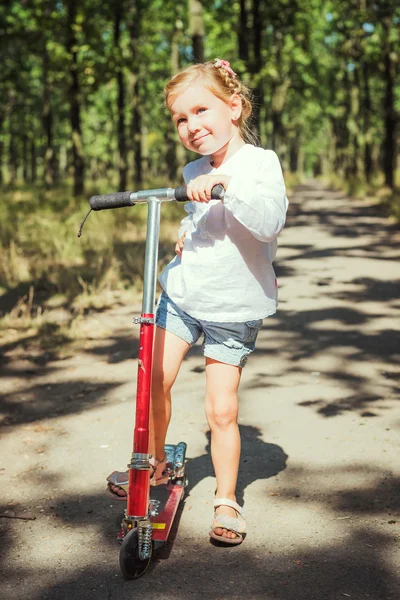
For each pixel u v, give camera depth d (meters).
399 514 3.09
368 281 9.09
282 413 4.45
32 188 28.66
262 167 2.77
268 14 24.50
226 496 2.89
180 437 4.05
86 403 4.70
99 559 2.79
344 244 12.70
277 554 2.79
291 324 6.89
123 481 3.02
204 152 2.81
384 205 21.44
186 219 2.96
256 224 2.60
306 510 3.15
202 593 2.53
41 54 25.66
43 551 2.86
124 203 2.72
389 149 27.00
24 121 42.50
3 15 20.75
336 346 6.07
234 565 2.72
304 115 53.84
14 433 4.18
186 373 5.34
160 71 36.28
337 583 2.58
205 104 2.76
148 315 2.61
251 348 2.95
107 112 33.97
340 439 3.99
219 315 2.83
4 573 2.70
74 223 13.04
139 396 2.60
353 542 2.87
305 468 3.60
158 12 28.36
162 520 2.91
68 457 3.81
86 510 3.21
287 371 5.38
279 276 9.54
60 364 5.62
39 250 10.45
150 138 51.31
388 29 26.05
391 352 5.85
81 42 21.44
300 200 26.88
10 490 3.43
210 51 30.98
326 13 32.28
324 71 39.44
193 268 2.84
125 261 9.62
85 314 7.24
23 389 5.00
